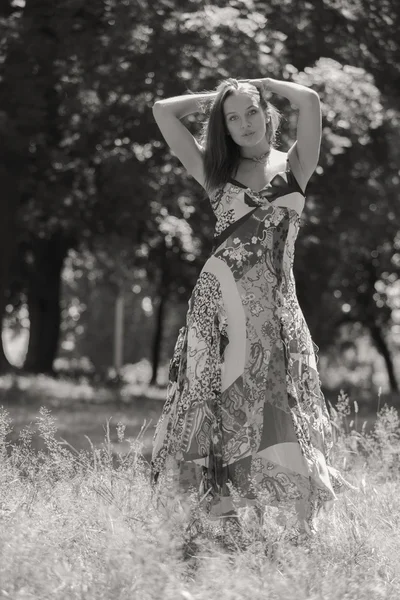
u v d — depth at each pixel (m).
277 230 4.80
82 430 11.89
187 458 4.70
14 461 5.34
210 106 5.08
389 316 41.00
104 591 3.58
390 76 16.41
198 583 3.77
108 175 17.28
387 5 15.74
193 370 4.79
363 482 5.76
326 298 35.78
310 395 4.82
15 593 3.58
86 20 15.45
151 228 23.14
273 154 4.94
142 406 19.23
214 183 4.90
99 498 4.91
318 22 15.11
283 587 3.62
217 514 4.64
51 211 19.52
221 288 4.79
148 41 13.55
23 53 15.33
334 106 13.95
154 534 4.20
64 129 17.19
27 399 19.84
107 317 63.28
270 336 4.75
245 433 4.67
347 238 22.16
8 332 60.22
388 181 18.28
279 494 4.60
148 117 15.23
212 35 13.39
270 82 4.95
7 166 17.92
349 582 3.87
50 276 30.64
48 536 4.36
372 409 17.88
